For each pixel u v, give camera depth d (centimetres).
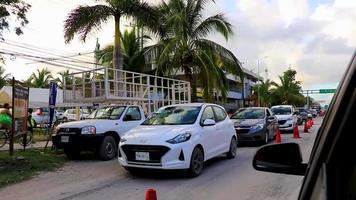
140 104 1697
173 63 2489
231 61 2581
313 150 183
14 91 1265
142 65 2633
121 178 941
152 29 2042
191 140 924
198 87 2703
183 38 2472
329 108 162
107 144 1270
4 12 1141
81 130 1245
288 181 864
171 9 2577
